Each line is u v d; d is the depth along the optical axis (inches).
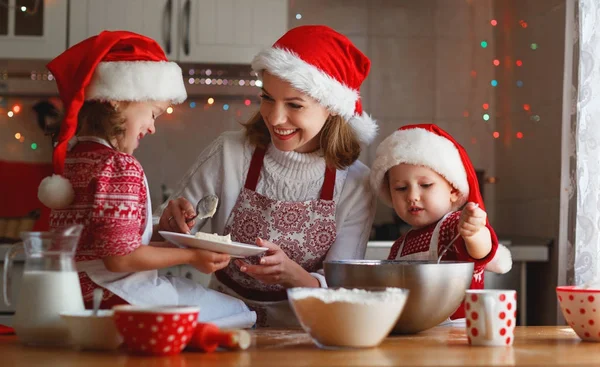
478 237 54.2
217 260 50.4
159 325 38.4
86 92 52.7
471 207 51.5
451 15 134.9
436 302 48.0
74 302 44.3
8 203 125.8
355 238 66.9
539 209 112.4
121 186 48.1
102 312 43.1
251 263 65.2
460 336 48.8
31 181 126.6
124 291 50.2
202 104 131.1
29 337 43.6
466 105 134.4
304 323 42.1
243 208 66.0
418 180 64.1
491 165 134.2
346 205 66.8
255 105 131.4
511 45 126.8
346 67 64.3
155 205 129.0
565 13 103.7
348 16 134.3
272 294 65.7
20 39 116.1
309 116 61.9
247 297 65.9
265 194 66.1
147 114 54.4
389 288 43.2
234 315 56.0
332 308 40.9
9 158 126.5
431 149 63.7
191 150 130.9
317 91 60.7
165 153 130.6
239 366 36.0
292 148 63.3
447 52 134.7
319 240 65.7
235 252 51.5
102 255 47.5
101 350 41.6
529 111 118.0
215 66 121.7
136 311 38.6
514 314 44.4
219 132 130.7
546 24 111.1
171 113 130.8
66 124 49.1
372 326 41.3
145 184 52.9
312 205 65.8
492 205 134.0
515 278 106.3
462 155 65.4
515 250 104.4
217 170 67.3
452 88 134.4
